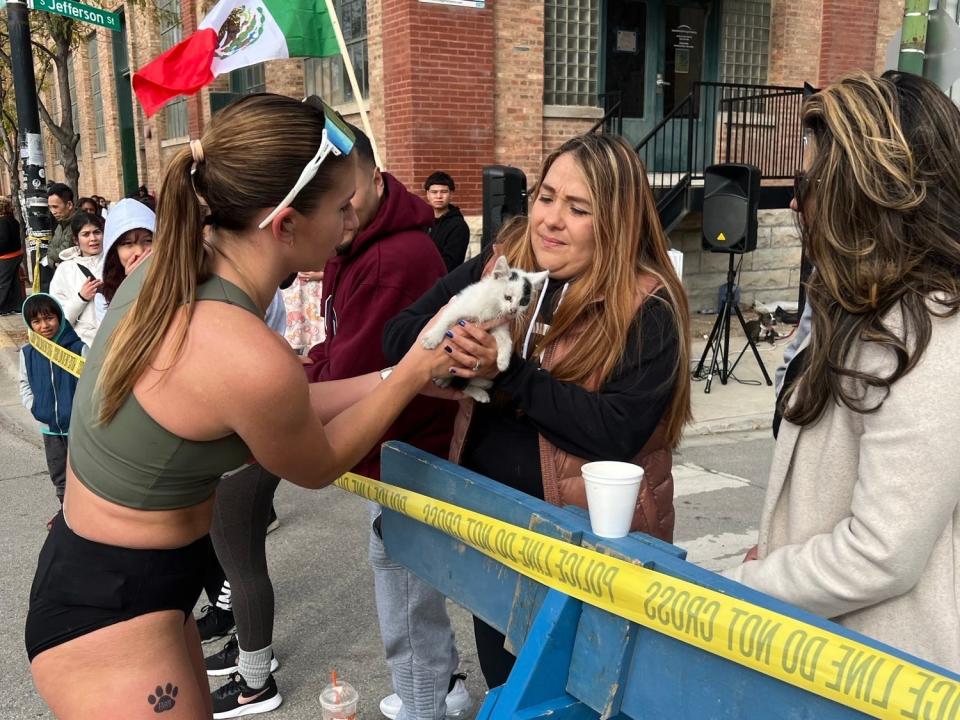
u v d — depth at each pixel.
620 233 1.73
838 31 11.09
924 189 1.23
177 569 1.56
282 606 3.72
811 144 1.42
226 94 9.34
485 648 2.07
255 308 1.50
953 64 4.70
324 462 1.53
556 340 1.79
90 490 1.52
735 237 7.25
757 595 1.18
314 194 1.47
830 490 1.37
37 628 1.55
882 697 0.96
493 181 5.53
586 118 9.91
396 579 2.47
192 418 1.42
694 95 9.09
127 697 1.50
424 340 1.61
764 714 1.13
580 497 1.75
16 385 7.96
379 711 2.95
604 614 1.32
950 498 1.18
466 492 1.68
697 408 6.86
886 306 1.25
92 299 4.82
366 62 9.68
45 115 12.05
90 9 7.34
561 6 9.67
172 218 1.43
